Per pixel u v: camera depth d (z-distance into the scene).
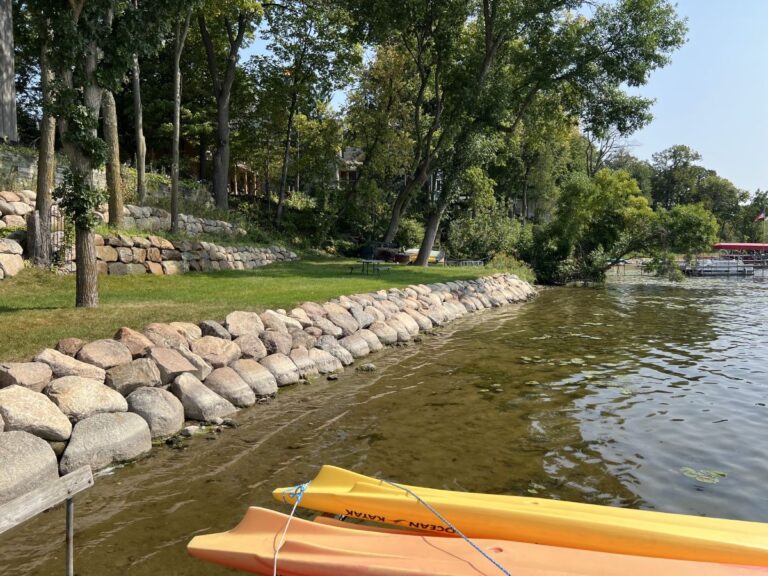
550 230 39.34
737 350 13.62
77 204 10.28
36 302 11.34
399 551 3.54
